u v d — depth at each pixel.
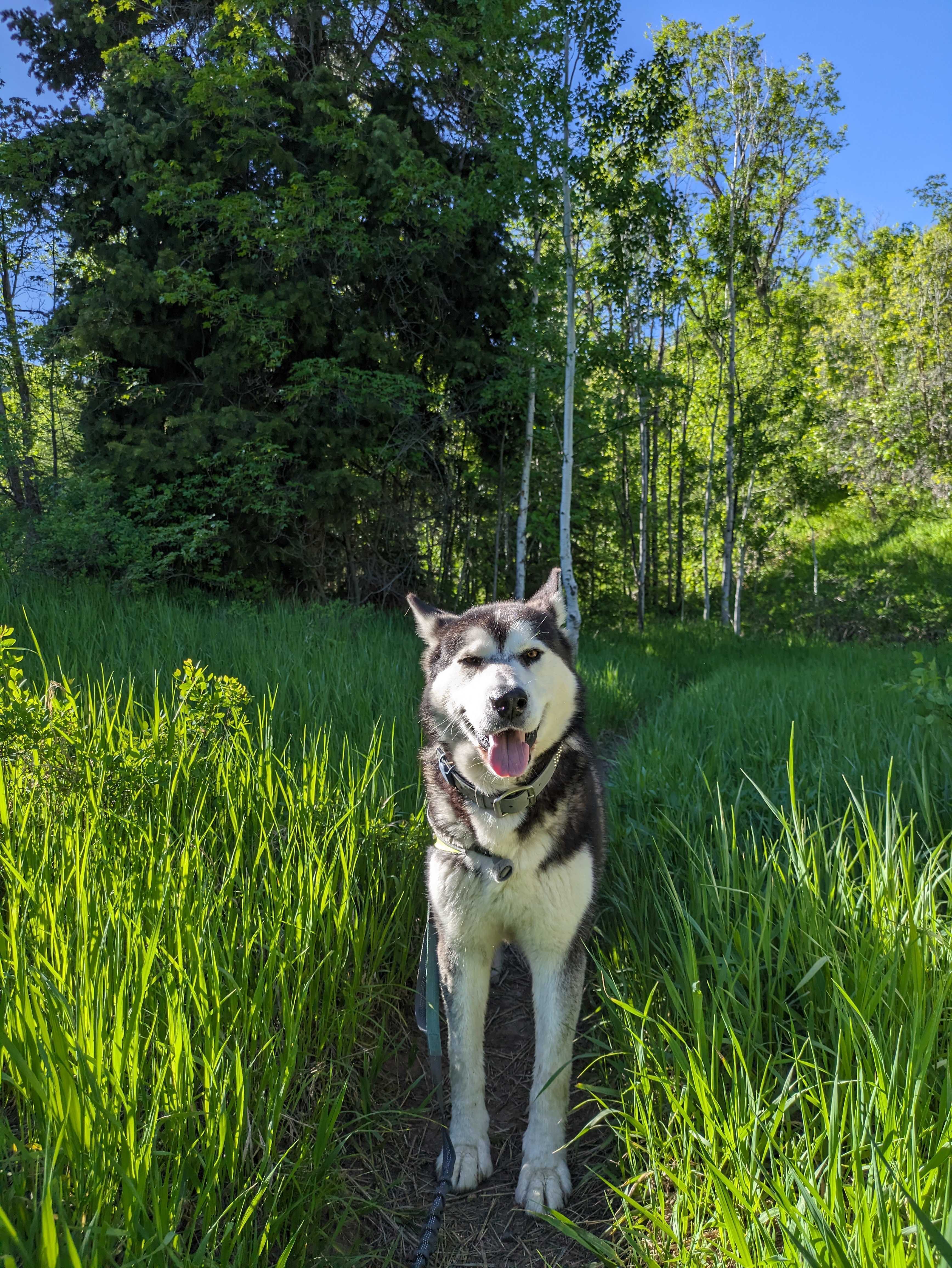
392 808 3.79
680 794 4.28
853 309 26.92
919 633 18.83
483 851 2.61
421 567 16.72
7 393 16.16
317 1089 2.56
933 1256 1.49
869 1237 1.55
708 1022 2.52
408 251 14.15
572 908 2.64
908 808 3.87
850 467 25.52
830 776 4.35
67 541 10.81
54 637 6.36
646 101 13.77
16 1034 1.85
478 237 15.16
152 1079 1.99
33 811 3.10
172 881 2.57
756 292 22.19
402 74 15.16
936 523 24.80
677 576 25.58
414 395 13.66
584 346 14.42
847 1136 2.02
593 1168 2.43
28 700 3.34
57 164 14.06
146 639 6.84
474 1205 2.35
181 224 13.15
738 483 21.27
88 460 13.19
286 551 13.52
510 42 13.35
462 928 2.65
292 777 3.50
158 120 13.66
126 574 11.05
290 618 9.67
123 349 13.05
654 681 10.26
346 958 2.89
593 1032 2.97
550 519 15.88
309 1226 2.01
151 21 14.64
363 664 6.75
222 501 12.72
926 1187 1.67
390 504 15.34
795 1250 1.63
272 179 14.45
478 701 2.59
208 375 13.34
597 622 19.77
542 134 13.20
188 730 3.68
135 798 3.22
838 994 2.25
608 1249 1.94
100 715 3.92
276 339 13.30
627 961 3.07
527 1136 2.46
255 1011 2.29
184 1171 1.82
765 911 2.66
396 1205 2.31
